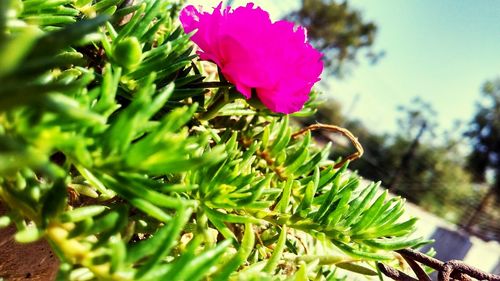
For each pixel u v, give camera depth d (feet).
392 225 0.24
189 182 0.22
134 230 0.19
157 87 0.24
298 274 0.20
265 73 0.25
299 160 0.31
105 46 0.22
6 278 0.20
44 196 0.15
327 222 0.24
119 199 0.23
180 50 0.24
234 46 0.25
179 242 0.22
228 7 0.28
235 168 0.22
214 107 0.30
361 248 0.28
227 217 0.21
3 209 0.18
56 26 0.21
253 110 0.36
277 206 0.25
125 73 0.22
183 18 0.28
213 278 0.17
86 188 0.20
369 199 0.24
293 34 0.27
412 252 0.26
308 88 0.28
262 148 0.32
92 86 0.23
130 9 0.25
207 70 0.40
